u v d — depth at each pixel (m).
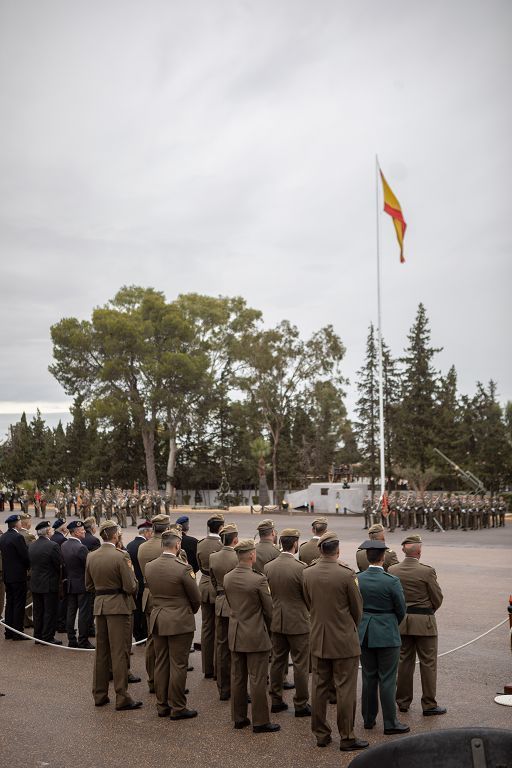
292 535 9.20
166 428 68.56
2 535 13.23
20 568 13.01
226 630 9.55
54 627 12.60
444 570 21.50
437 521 37.69
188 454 76.00
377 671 8.34
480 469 58.78
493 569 21.72
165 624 8.68
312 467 75.00
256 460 71.69
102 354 64.31
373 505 39.81
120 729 8.34
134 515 41.94
